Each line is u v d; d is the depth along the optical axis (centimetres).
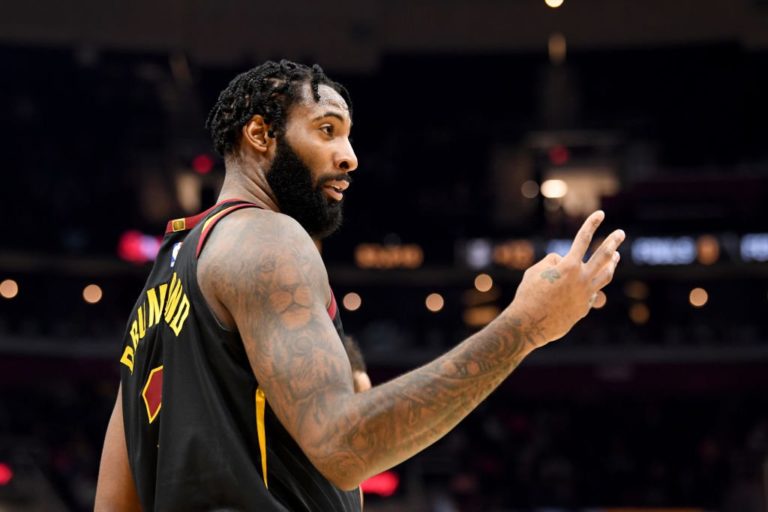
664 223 3709
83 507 2583
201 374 225
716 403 3416
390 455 207
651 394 3497
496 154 4009
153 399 237
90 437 3164
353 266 3856
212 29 3394
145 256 3716
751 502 2630
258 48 3425
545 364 3488
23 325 3475
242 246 223
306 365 211
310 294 220
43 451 2770
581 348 3516
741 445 3105
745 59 3694
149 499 239
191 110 3719
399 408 205
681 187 3681
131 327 253
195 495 220
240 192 243
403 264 3847
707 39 3550
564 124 3978
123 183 3769
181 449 223
